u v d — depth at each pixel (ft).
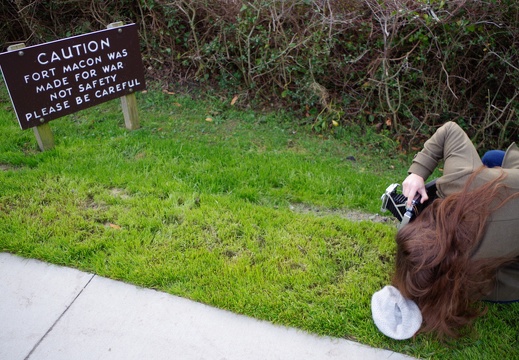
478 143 14.69
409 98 14.07
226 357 6.80
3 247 8.46
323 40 13.44
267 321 7.33
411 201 7.07
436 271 5.98
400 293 6.87
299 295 7.67
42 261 8.32
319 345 6.99
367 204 10.24
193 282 7.91
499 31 12.93
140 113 14.23
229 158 11.78
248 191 10.33
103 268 8.08
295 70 14.39
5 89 15.49
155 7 15.33
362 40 13.73
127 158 11.57
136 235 8.83
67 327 7.18
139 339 7.02
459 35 12.88
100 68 11.66
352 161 12.84
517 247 5.95
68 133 12.59
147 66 16.52
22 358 6.72
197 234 8.92
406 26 13.03
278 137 13.46
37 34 16.52
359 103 14.60
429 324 6.48
